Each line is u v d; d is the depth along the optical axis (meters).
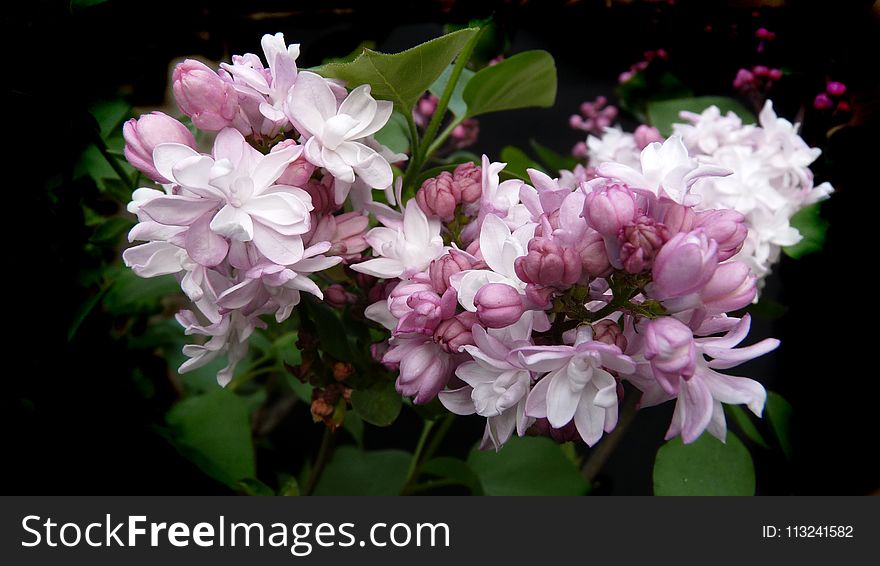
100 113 0.27
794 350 0.34
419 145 0.27
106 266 0.31
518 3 0.29
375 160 0.23
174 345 0.34
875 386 0.32
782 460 0.32
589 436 0.21
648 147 0.22
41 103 0.27
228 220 0.21
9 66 0.26
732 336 0.21
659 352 0.20
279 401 0.40
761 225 0.29
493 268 0.22
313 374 0.26
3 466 0.29
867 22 0.30
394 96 0.25
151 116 0.22
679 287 0.20
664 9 0.30
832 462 0.32
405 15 0.28
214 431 0.30
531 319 0.22
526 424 0.22
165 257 0.23
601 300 0.22
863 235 0.31
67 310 0.29
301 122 0.22
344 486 0.34
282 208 0.22
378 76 0.24
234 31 0.28
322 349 0.25
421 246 0.23
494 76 0.28
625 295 0.21
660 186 0.21
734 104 0.34
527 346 0.21
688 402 0.21
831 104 0.31
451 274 0.22
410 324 0.22
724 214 0.21
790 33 0.31
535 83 0.28
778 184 0.30
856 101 0.31
